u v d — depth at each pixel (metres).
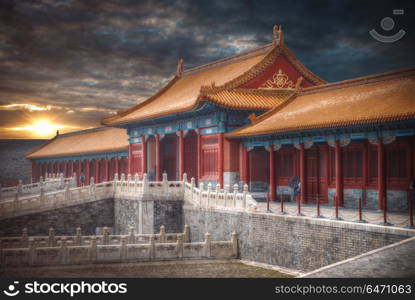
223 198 39.81
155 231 46.31
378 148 35.09
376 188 37.69
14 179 114.56
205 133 51.50
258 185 48.50
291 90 52.75
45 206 48.53
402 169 36.03
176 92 65.94
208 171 51.19
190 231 43.72
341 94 42.97
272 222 33.75
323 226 29.69
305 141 40.91
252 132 43.56
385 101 36.28
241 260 36.50
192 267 34.78
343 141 37.75
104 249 35.25
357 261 22.53
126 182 50.19
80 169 92.44
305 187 41.66
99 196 51.28
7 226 46.75
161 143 63.34
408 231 24.83
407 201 35.44
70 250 34.69
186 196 46.53
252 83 51.91
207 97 46.56
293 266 31.73
